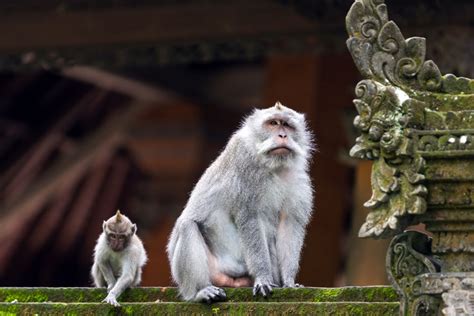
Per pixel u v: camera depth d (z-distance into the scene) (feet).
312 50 130.93
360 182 139.64
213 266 68.18
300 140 69.82
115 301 64.23
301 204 69.67
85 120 182.80
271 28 131.44
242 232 68.08
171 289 66.80
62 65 141.59
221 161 69.92
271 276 67.56
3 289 67.36
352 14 56.29
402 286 54.70
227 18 132.87
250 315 60.03
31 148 183.42
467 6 115.44
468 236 53.67
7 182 183.11
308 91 146.72
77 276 187.42
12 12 138.72
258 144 68.80
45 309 63.31
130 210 188.75
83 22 137.90
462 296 52.70
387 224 53.83
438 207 53.88
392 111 54.39
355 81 146.20
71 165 181.98
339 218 148.77
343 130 146.51
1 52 142.10
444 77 55.62
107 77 172.45
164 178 188.65
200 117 186.60
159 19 135.74
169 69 177.47
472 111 53.78
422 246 55.31
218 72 184.85
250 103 184.75
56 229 183.83
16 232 182.09
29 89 178.19
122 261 69.82
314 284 148.15
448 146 53.31
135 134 187.01
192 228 67.41
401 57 55.98
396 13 117.80
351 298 59.72
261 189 68.64
